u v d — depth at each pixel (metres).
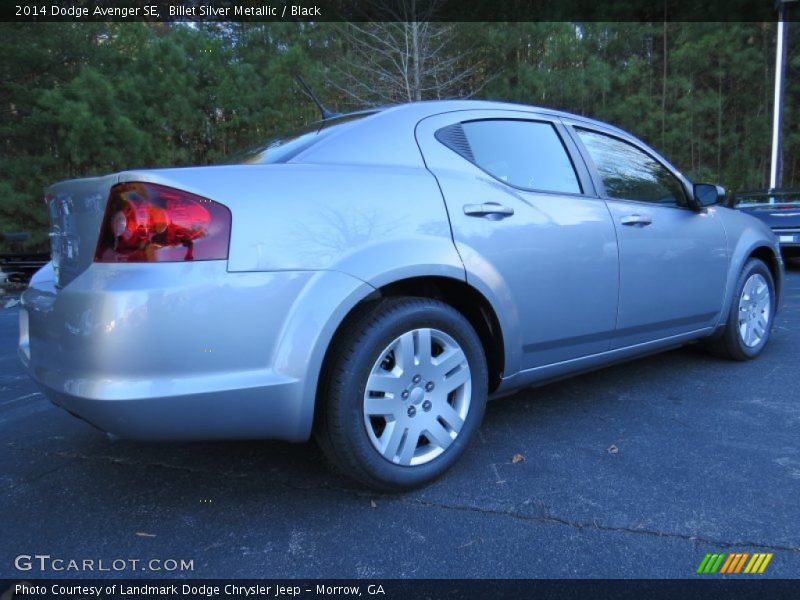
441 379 2.58
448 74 13.77
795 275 9.51
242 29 14.04
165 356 2.01
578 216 3.06
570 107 16.33
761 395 3.67
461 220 2.62
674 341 3.78
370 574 2.04
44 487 2.68
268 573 2.06
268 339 2.14
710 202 3.72
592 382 4.01
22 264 10.78
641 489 2.56
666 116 16.84
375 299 2.46
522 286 2.80
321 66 13.63
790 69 17.00
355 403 2.32
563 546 2.18
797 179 19.20
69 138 11.84
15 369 4.82
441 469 2.59
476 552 2.15
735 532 2.23
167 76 12.66
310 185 2.30
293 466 2.83
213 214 2.08
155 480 2.73
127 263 2.04
